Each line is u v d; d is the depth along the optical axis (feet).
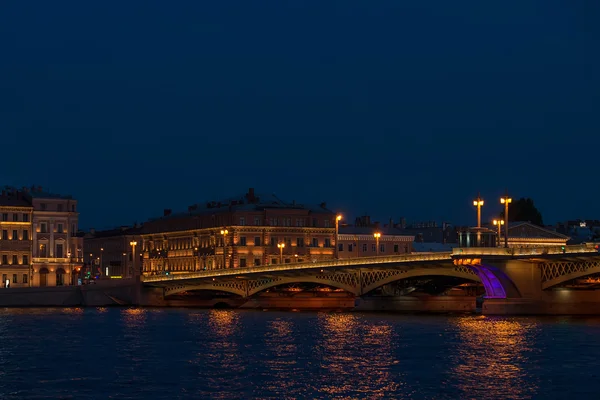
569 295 513.04
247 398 248.52
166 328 455.63
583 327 424.05
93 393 255.91
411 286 607.37
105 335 414.21
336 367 299.79
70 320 517.96
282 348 354.95
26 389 262.06
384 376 280.10
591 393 252.62
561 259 488.85
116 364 310.04
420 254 531.91
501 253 504.43
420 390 257.55
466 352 333.01
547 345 350.23
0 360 321.11
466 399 246.47
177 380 275.39
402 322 478.59
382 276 561.02
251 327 459.73
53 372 292.20
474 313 561.43
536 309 505.66
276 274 612.29
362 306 636.48
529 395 250.57
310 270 590.55
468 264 501.97
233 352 343.05
